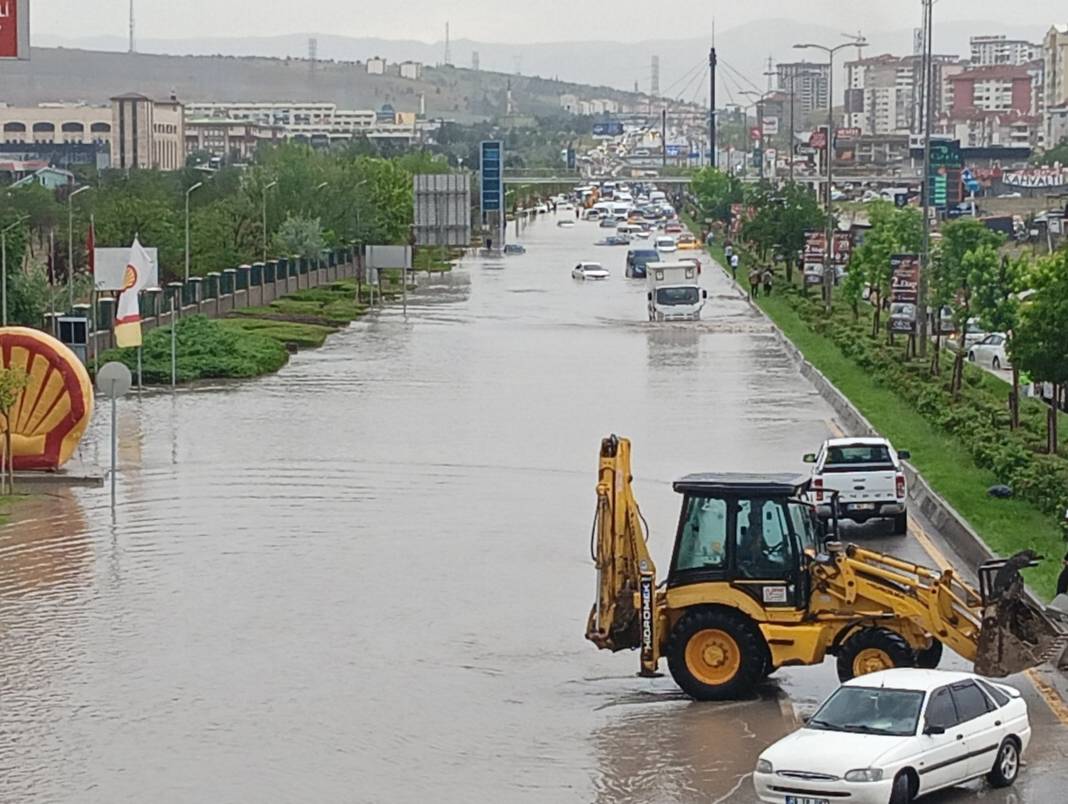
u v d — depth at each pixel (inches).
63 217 5123.0
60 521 1617.9
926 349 2940.5
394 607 1255.5
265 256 4608.8
